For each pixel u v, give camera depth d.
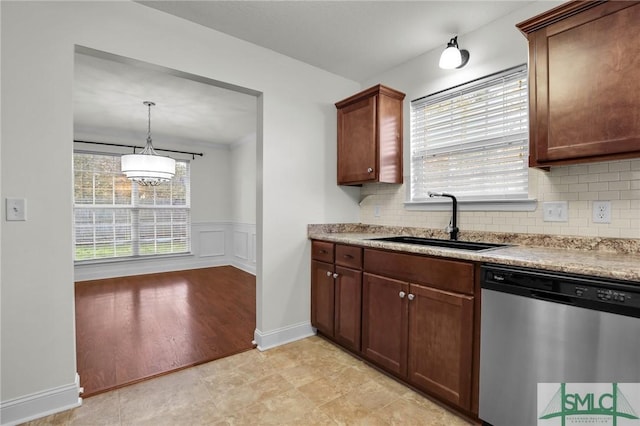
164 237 5.24
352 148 2.65
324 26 2.11
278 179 2.49
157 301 3.59
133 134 4.84
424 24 2.07
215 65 2.16
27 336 1.57
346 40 2.28
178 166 5.38
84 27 1.70
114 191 4.80
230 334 2.67
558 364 1.25
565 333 1.23
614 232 1.57
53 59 1.62
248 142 5.17
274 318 2.48
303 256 2.65
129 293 3.91
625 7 1.31
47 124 1.60
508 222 1.97
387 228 2.75
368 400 1.77
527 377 1.34
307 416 1.63
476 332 1.53
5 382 1.53
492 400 1.45
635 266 1.19
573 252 1.59
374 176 2.47
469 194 2.22
